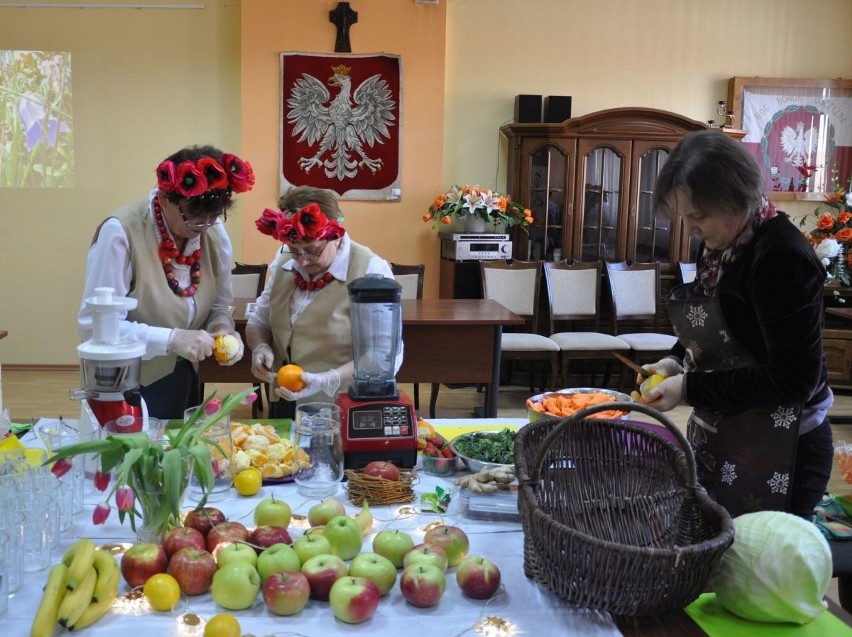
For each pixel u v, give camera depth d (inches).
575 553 42.6
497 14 228.8
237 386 209.9
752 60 237.6
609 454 53.3
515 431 74.5
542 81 232.5
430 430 70.2
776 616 44.1
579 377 223.3
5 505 47.6
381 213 227.1
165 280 78.5
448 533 49.9
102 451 48.8
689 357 68.1
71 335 230.7
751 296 58.4
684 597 42.3
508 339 197.2
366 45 219.5
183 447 51.0
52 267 228.1
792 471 61.2
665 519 49.8
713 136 56.6
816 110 236.8
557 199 220.5
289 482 63.6
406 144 225.0
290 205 82.5
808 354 55.5
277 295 87.4
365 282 67.1
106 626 42.3
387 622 43.6
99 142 224.8
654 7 232.7
